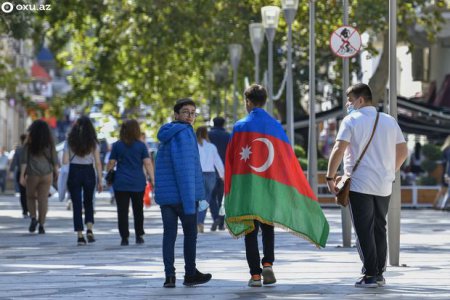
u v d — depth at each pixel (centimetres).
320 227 2036
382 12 5831
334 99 7406
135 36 6506
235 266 2466
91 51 6669
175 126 2041
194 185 2028
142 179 3092
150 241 3244
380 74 6112
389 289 2003
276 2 5859
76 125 3158
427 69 7538
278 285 2073
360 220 1997
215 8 6375
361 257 2023
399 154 2009
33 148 3547
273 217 2000
